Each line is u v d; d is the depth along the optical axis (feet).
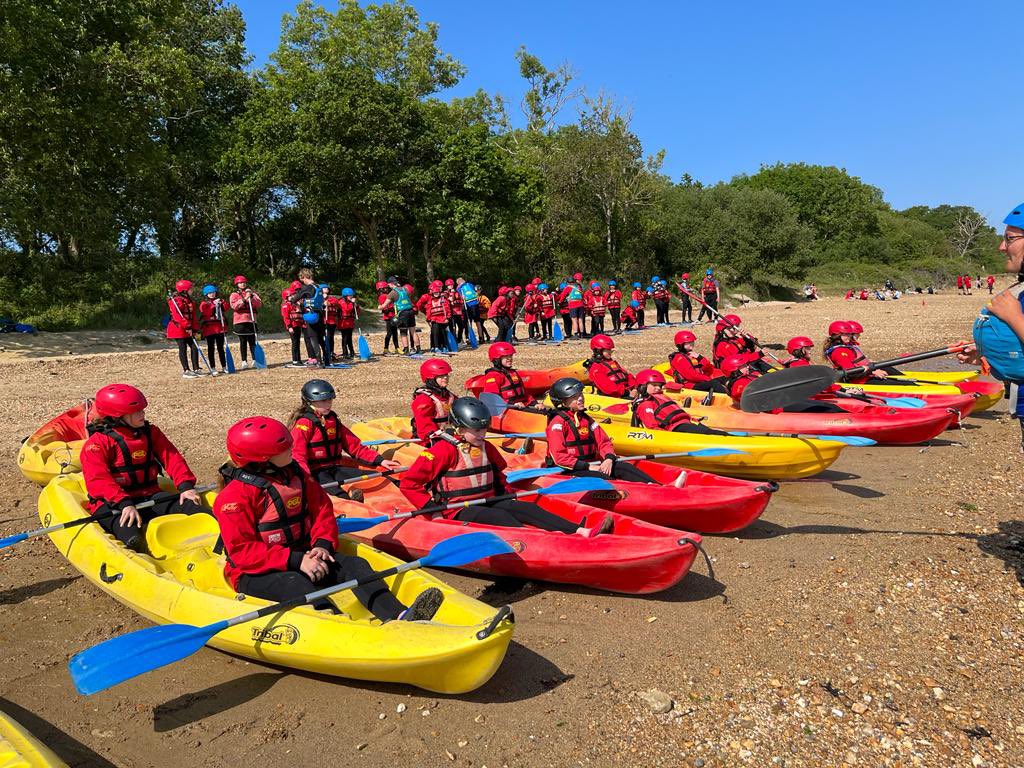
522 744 12.51
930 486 25.81
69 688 14.28
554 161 144.97
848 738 12.64
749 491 19.75
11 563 20.11
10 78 60.95
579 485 19.85
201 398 43.60
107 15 70.54
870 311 110.83
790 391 25.40
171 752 12.38
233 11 119.34
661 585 16.75
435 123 106.42
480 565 18.30
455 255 133.39
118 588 15.92
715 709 13.44
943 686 13.98
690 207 179.73
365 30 126.82
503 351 32.50
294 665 13.79
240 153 101.71
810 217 260.62
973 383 36.32
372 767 11.98
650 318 116.67
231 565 15.12
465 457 19.04
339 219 122.21
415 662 12.46
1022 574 18.35
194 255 121.70
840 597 17.52
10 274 84.79
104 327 78.79
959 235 336.29
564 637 15.97
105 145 70.18
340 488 21.63
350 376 51.67
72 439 29.60
